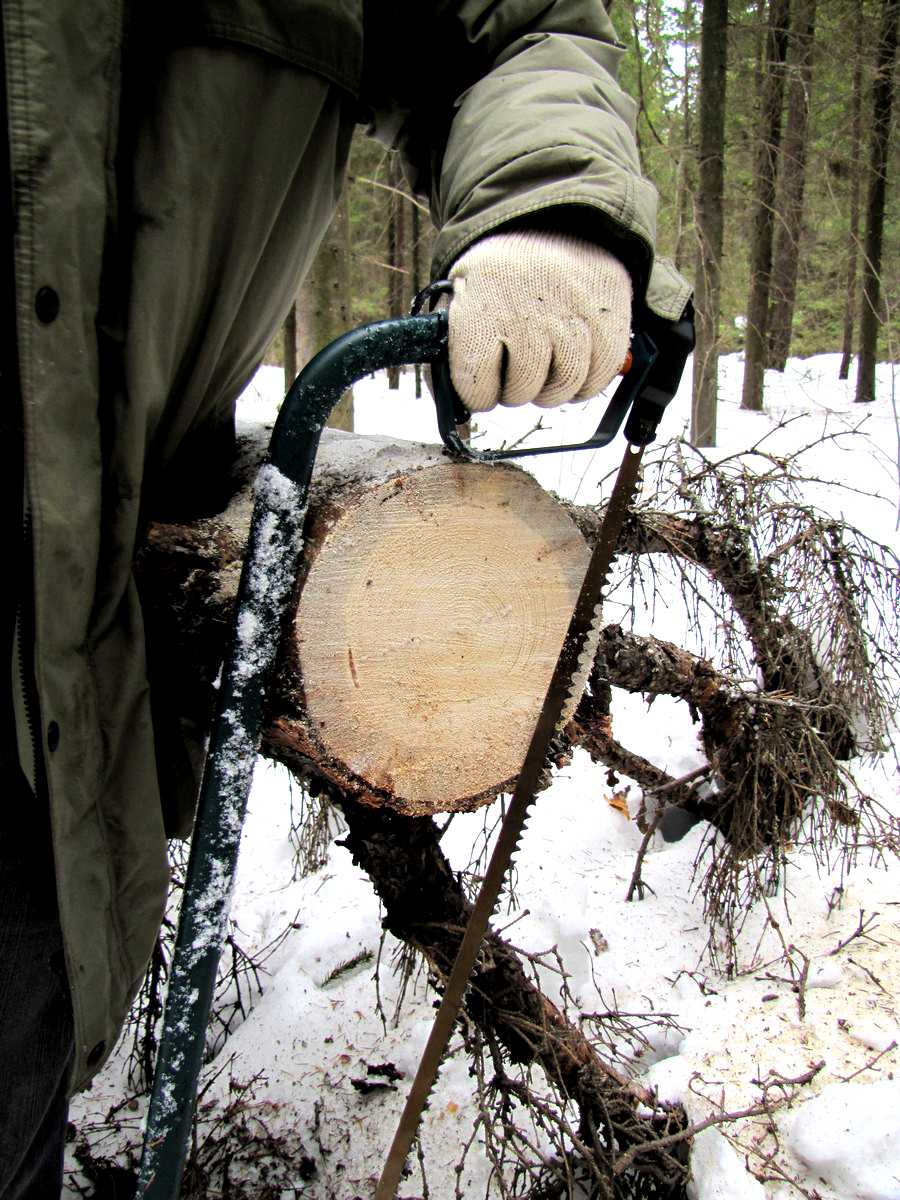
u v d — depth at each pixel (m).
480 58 1.15
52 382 0.88
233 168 0.98
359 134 6.91
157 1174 1.09
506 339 0.99
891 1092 1.63
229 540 1.23
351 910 2.28
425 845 1.45
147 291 0.95
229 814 1.07
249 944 2.28
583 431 7.42
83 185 0.86
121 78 0.88
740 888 2.31
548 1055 1.51
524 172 1.02
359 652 1.14
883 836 2.24
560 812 2.62
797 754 2.26
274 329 1.21
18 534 0.95
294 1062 1.91
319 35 0.98
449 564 1.18
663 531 2.21
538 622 1.27
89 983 1.05
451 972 1.30
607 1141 1.56
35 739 0.97
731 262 11.46
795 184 10.18
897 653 2.64
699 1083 1.73
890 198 12.03
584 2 1.16
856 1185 1.53
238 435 1.47
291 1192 1.66
